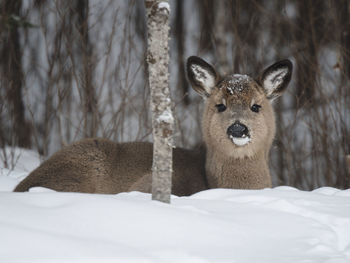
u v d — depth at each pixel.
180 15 21.84
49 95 15.79
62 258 4.00
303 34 17.53
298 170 16.12
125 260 4.09
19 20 15.82
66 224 4.80
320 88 15.69
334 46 17.52
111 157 9.82
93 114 15.11
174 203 6.32
